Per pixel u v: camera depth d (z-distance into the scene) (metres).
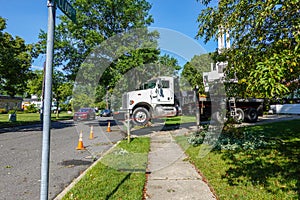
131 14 10.61
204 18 4.39
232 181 3.70
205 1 4.90
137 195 3.21
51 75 1.66
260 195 3.11
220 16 4.16
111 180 3.88
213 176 4.00
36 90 24.88
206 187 3.56
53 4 1.68
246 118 13.64
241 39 3.92
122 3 10.43
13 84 15.12
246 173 4.07
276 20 3.19
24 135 11.55
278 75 2.06
